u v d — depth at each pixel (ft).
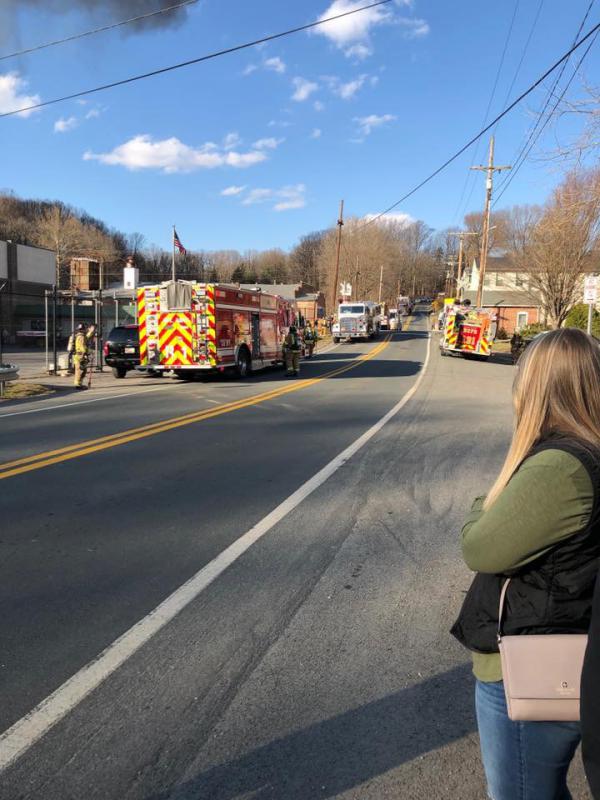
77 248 292.20
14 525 18.37
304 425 36.35
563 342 5.87
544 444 5.54
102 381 65.31
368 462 26.96
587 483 5.18
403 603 13.55
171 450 29.04
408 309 376.07
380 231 349.00
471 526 5.74
